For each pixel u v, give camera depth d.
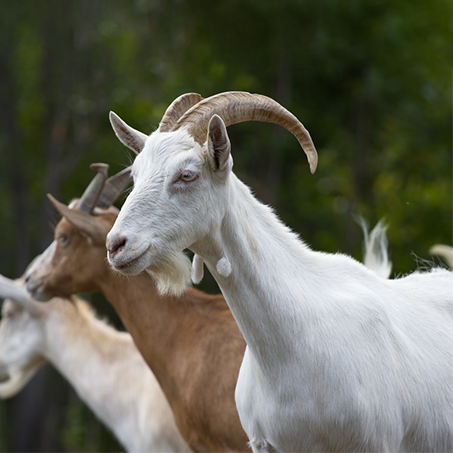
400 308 9.13
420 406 8.64
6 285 15.46
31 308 15.56
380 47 35.00
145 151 7.87
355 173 36.34
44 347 15.82
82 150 36.75
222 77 36.25
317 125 37.12
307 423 8.23
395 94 35.97
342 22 34.88
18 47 37.75
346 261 9.16
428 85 36.91
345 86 37.12
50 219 35.88
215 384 11.18
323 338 8.25
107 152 37.12
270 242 8.49
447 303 9.62
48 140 37.06
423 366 8.77
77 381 15.17
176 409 11.80
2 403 39.59
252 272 8.14
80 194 38.41
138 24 37.62
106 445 37.03
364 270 9.26
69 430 35.31
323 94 37.69
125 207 7.60
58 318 15.54
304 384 8.20
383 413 8.29
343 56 35.25
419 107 36.84
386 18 34.62
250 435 9.02
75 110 36.91
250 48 37.44
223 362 11.27
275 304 8.21
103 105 36.47
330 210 38.47
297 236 9.11
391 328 8.67
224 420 11.01
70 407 36.16
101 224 12.60
